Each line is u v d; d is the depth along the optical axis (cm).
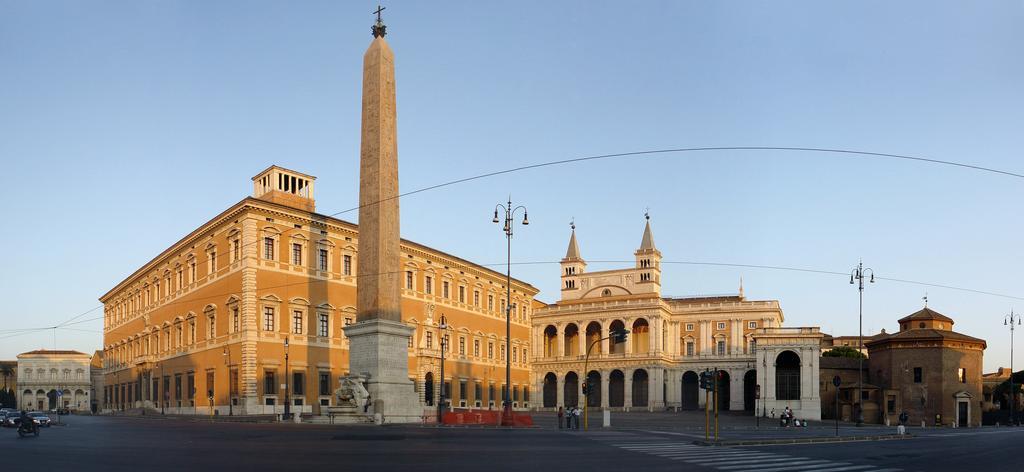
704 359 13388
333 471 2283
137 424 5434
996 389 12356
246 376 6988
